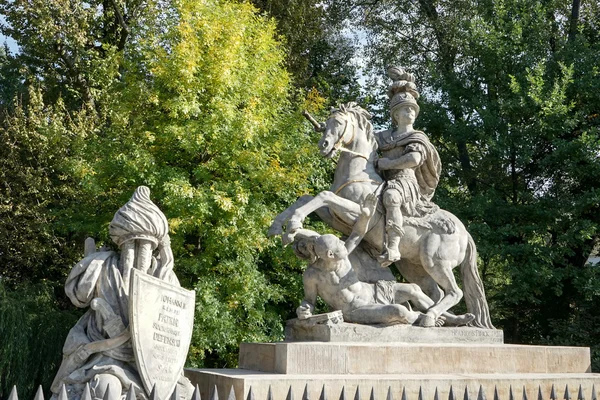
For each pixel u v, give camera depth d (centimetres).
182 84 1380
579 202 1541
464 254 865
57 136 1669
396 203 825
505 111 1620
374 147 875
